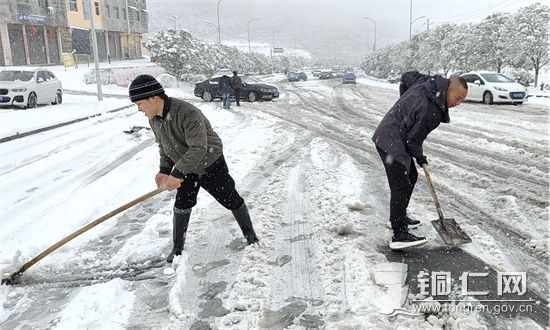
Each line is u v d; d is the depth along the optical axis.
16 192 5.95
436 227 3.93
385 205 4.97
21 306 3.19
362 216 4.62
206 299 3.17
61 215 4.93
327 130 10.48
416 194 5.39
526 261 3.61
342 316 2.91
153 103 3.33
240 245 4.03
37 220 4.84
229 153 7.81
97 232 4.45
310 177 6.16
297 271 3.51
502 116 12.97
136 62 49.22
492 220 4.48
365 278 3.31
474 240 3.98
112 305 3.14
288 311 2.99
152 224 4.58
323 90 28.28
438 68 36.53
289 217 4.66
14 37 37.75
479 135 9.70
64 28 43.28
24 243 4.22
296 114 14.08
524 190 5.48
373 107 16.25
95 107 15.73
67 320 2.97
